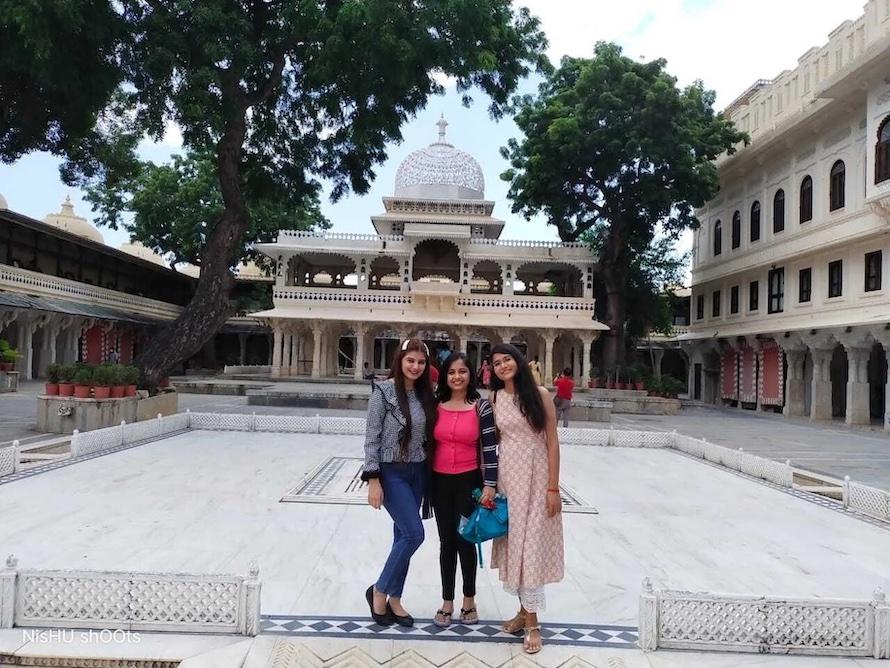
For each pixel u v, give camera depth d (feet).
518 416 13.09
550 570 12.79
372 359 124.67
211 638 12.62
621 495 27.99
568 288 117.19
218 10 45.55
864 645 12.89
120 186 124.36
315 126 63.16
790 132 77.82
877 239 65.72
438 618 13.62
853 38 67.92
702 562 18.63
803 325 77.05
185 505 23.18
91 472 28.66
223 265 51.29
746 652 12.80
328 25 46.73
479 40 51.03
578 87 86.94
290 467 31.45
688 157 82.23
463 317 102.22
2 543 18.04
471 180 121.29
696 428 64.13
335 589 15.42
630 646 12.87
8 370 77.05
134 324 118.32
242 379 102.83
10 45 43.24
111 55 48.83
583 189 95.71
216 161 52.24
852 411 71.56
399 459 13.58
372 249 105.50
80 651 11.86
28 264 99.76
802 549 20.39
